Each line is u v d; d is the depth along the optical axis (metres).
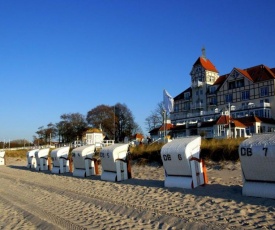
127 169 16.81
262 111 63.59
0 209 11.80
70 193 13.81
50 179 19.89
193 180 11.97
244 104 69.38
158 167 20.89
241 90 70.31
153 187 13.20
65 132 100.50
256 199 9.16
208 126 59.50
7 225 9.48
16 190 16.31
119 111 95.88
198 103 80.62
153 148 24.75
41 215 10.23
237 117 63.19
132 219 8.77
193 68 83.44
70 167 23.52
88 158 19.94
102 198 11.96
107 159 16.98
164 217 8.46
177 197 10.72
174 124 74.88
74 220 9.22
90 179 18.17
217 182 12.88
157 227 7.77
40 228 8.84
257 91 67.44
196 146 12.41
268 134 9.84
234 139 22.30
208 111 72.69
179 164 12.31
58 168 23.69
